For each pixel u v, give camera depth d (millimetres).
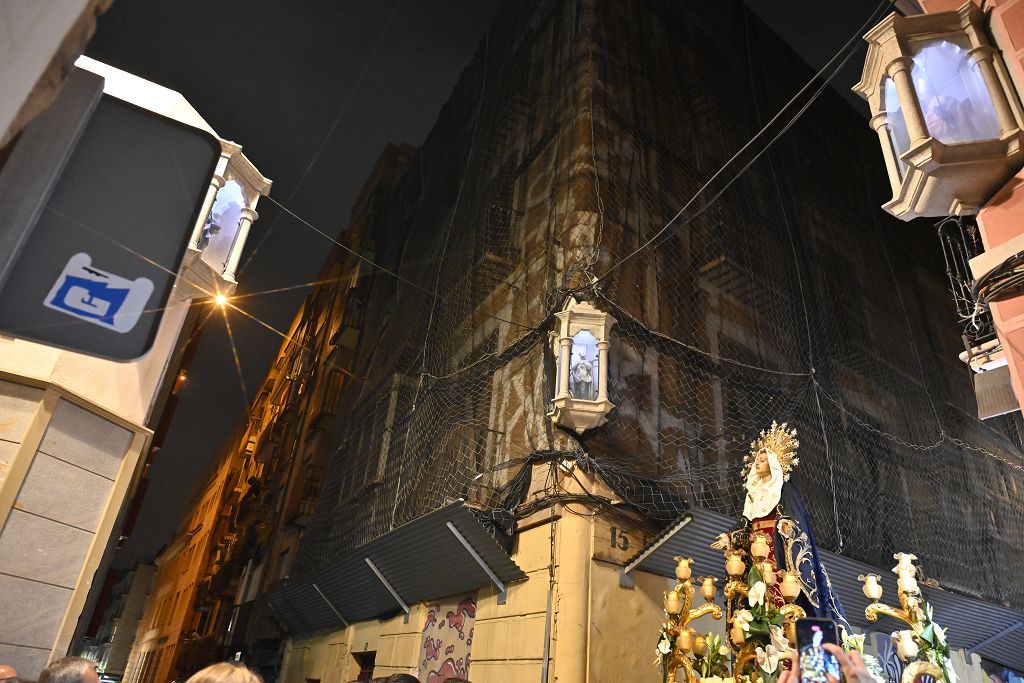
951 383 16578
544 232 11344
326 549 15977
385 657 11758
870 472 12234
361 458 16094
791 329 12641
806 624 2379
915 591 4320
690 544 8250
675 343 10367
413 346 15695
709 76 15273
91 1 1448
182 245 2484
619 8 13820
